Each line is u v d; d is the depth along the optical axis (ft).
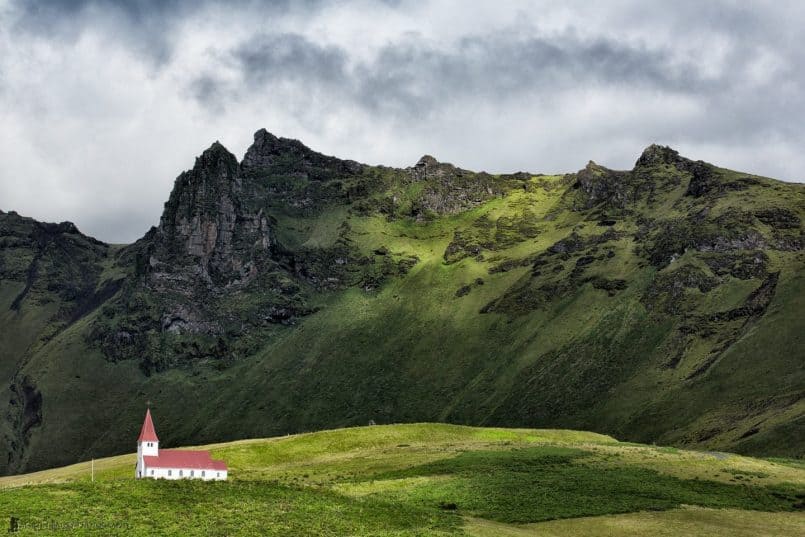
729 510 408.05
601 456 531.09
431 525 353.92
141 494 352.69
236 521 325.42
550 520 385.09
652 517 390.01
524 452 547.90
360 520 348.59
